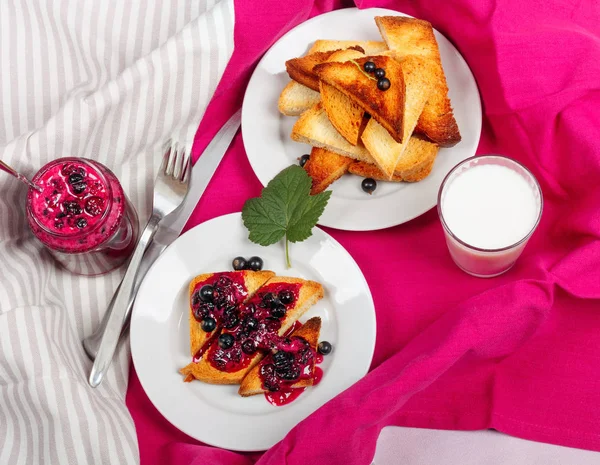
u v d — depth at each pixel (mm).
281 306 1032
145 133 1101
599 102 1032
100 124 1079
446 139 1060
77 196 1025
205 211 1109
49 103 1103
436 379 1027
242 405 1032
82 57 1107
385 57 1074
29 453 1010
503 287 1005
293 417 1021
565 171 1055
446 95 1070
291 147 1104
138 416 1061
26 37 1098
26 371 1009
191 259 1069
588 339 1029
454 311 1019
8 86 1095
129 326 1069
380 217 1062
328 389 1027
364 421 979
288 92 1101
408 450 1029
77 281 1088
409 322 1062
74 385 1016
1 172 1038
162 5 1102
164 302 1062
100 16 1101
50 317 1036
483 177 1021
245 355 1031
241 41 1099
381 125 1067
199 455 1010
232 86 1123
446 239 1044
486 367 1037
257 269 1063
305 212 1047
